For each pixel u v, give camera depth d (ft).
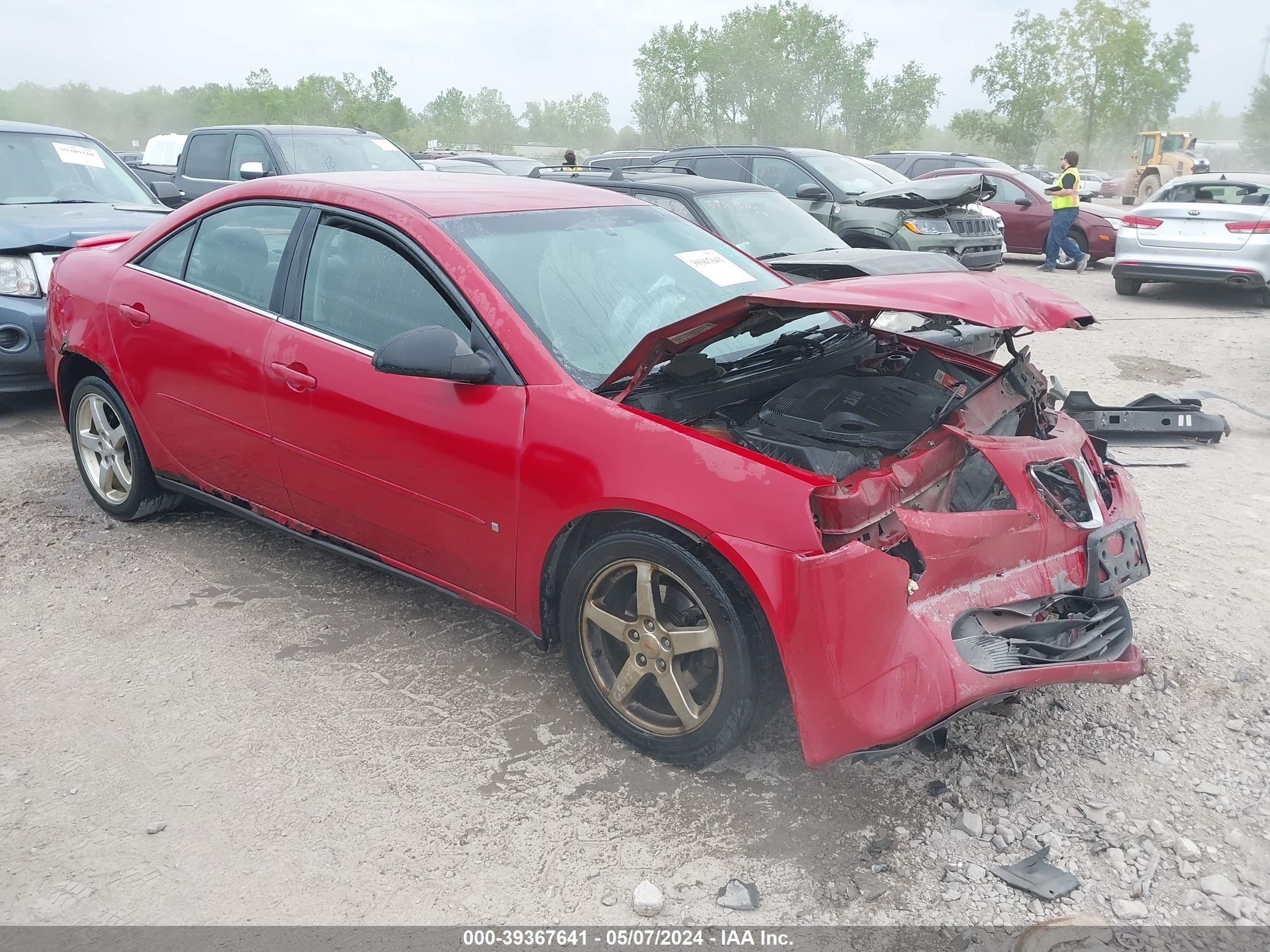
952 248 34.58
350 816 9.08
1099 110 201.57
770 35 206.80
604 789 9.47
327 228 12.00
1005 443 9.80
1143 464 19.54
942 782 9.58
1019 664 8.82
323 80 241.55
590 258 11.76
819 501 8.48
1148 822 9.05
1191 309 39.58
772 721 10.57
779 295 9.16
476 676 11.46
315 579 13.87
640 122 221.87
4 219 20.45
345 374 11.35
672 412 10.16
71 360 15.15
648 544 9.21
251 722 10.52
